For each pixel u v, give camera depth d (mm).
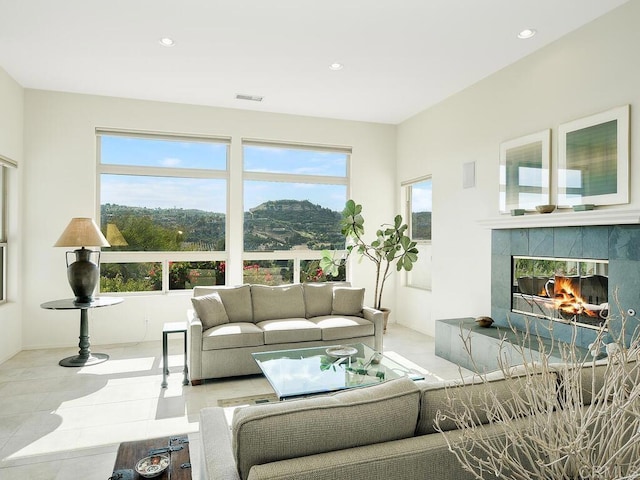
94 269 4309
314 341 4082
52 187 4758
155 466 1553
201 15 3209
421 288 5781
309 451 1174
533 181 3789
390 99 5129
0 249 4430
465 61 4031
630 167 2979
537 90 3771
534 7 3074
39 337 4719
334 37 3559
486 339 3744
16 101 4480
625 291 2977
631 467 806
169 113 5176
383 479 1171
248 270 5656
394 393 1313
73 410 3090
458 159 4852
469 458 1255
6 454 2473
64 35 3514
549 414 859
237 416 1191
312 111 5594
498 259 4211
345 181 6113
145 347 4785
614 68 3092
